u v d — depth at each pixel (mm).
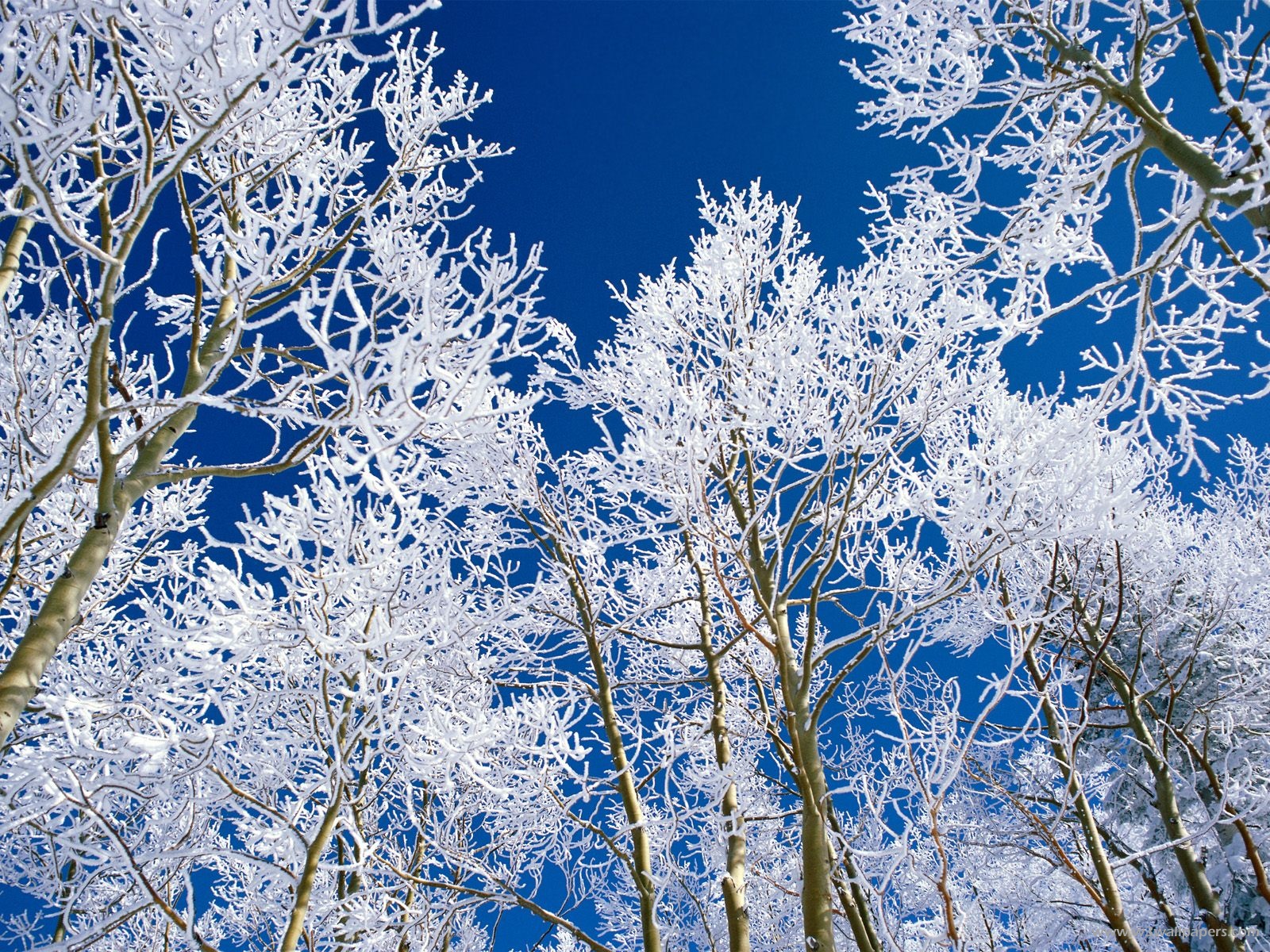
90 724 2963
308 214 2607
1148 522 6164
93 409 2580
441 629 3570
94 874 3369
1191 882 5805
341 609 3453
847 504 4816
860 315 5035
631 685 6059
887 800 5078
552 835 5703
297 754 3490
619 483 4797
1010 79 4035
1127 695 6430
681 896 6988
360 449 3109
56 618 2725
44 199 2287
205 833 4379
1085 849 6496
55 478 2607
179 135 3367
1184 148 3592
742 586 6812
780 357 4852
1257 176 3189
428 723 3514
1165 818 6098
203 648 3102
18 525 2588
